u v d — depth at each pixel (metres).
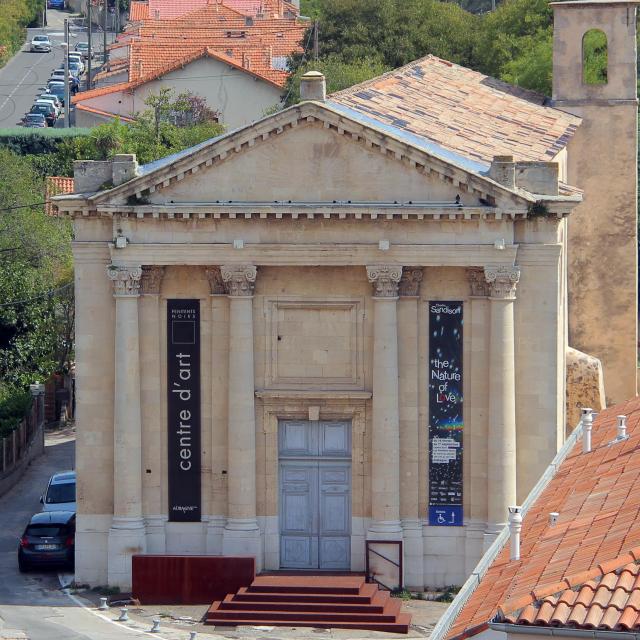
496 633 43.75
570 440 72.12
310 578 82.31
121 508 85.31
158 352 86.06
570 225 117.81
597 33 137.62
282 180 84.31
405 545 85.12
